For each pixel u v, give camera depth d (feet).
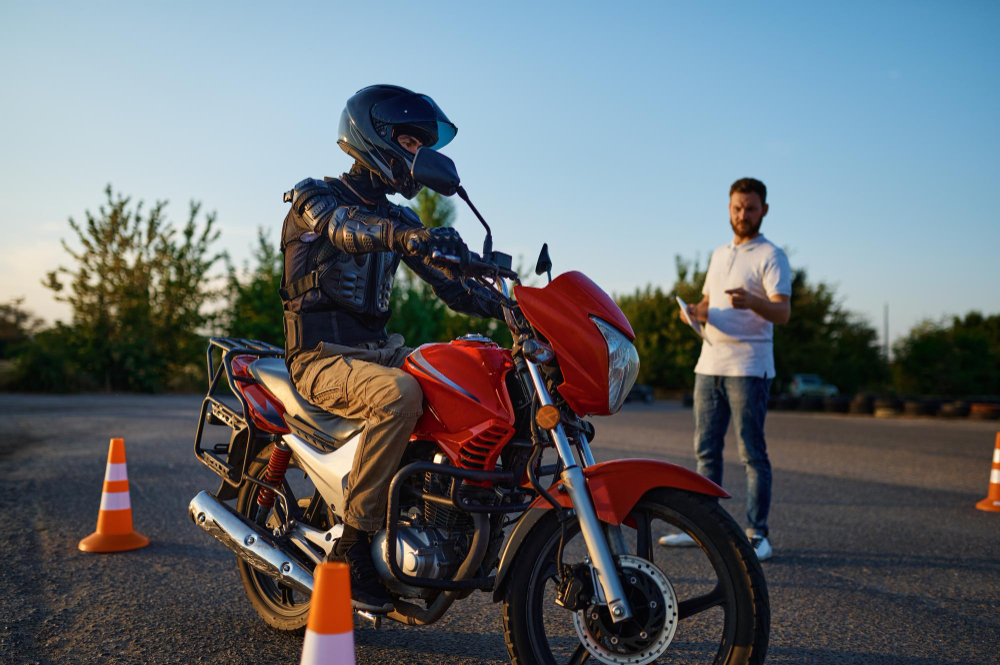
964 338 157.17
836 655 10.37
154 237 97.45
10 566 13.82
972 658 10.32
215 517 10.59
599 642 7.84
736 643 7.41
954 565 15.35
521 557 8.26
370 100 9.61
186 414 51.57
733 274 16.97
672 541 16.67
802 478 27.91
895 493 24.56
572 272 8.59
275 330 96.37
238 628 11.03
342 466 9.51
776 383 144.36
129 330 94.32
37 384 84.89
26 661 9.59
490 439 8.54
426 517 8.98
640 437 43.60
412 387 8.82
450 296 10.69
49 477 23.48
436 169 7.97
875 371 161.17
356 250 8.87
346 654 5.70
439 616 8.74
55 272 93.40
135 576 13.48
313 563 10.23
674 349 141.38
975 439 47.85
